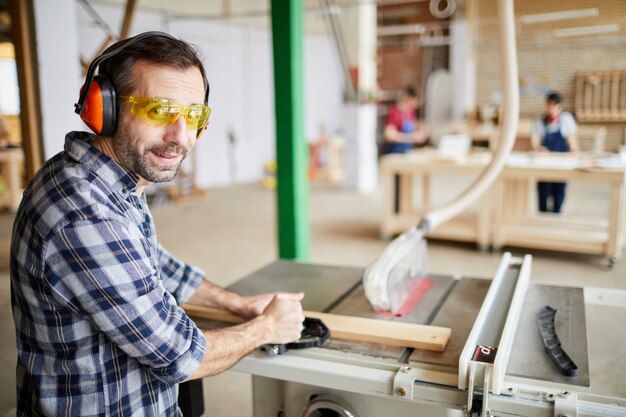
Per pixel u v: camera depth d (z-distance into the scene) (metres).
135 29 7.80
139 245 1.04
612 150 9.73
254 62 10.06
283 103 3.90
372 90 8.65
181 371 1.05
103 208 1.00
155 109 1.02
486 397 1.00
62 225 0.97
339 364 1.19
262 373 1.22
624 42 9.37
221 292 1.49
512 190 5.28
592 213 6.27
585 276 4.31
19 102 3.33
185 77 1.05
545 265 4.64
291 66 3.81
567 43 9.64
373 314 1.44
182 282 1.47
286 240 4.12
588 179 4.46
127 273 0.99
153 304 1.02
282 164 4.01
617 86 9.52
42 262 0.97
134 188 1.11
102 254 0.97
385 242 5.40
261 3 9.24
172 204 7.61
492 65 10.86
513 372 1.10
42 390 1.06
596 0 9.30
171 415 1.18
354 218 6.58
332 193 8.45
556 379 1.07
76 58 3.57
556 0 9.47
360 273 1.84
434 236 5.24
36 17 3.31
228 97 9.57
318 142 10.30
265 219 6.58
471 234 5.09
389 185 5.39
